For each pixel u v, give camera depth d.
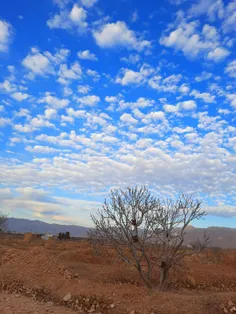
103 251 18.11
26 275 12.35
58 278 11.42
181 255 10.75
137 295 9.30
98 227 10.66
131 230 10.34
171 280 13.98
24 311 8.45
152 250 11.03
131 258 14.77
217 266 18.61
